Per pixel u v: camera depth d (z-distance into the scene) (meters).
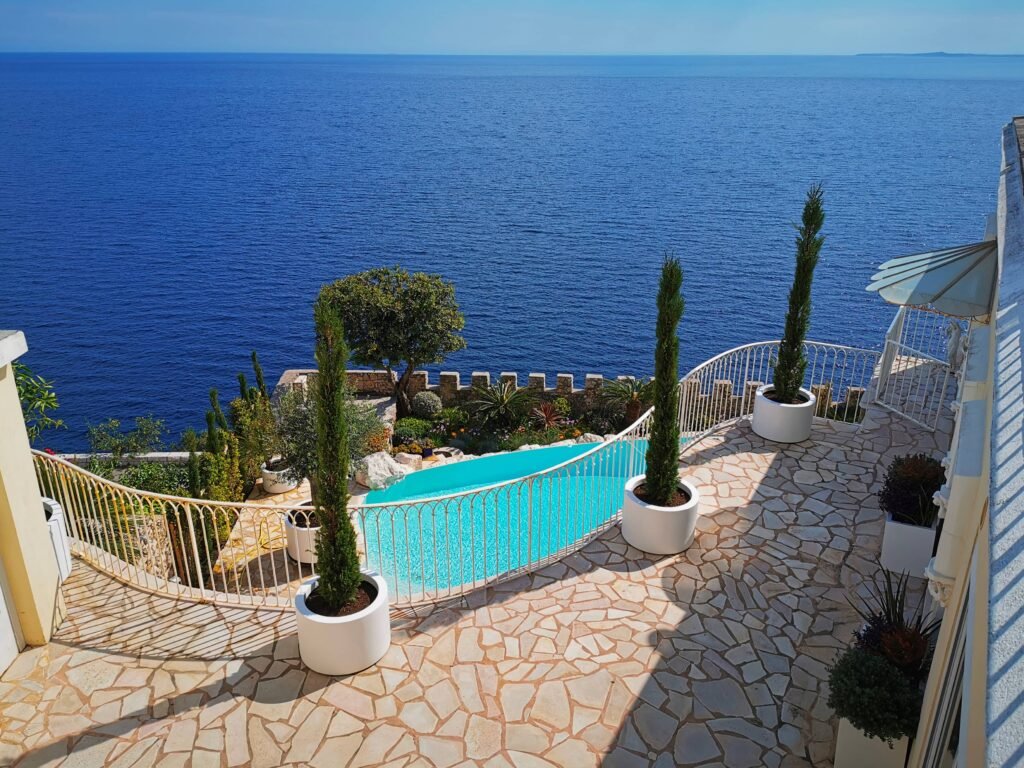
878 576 10.08
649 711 7.83
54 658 8.34
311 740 7.38
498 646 8.73
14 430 8.06
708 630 9.05
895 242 76.62
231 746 7.29
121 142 153.12
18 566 8.12
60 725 7.46
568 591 9.77
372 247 77.75
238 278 67.50
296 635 8.84
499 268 71.00
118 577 9.86
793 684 8.24
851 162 128.25
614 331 56.34
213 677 8.14
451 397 27.34
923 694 6.80
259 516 15.20
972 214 87.81
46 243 77.25
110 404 44.41
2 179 111.38
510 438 24.75
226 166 126.56
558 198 102.31
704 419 15.07
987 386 6.18
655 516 10.34
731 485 12.30
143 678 8.09
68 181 110.62
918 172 117.19
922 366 16.50
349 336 26.00
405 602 9.55
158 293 63.38
